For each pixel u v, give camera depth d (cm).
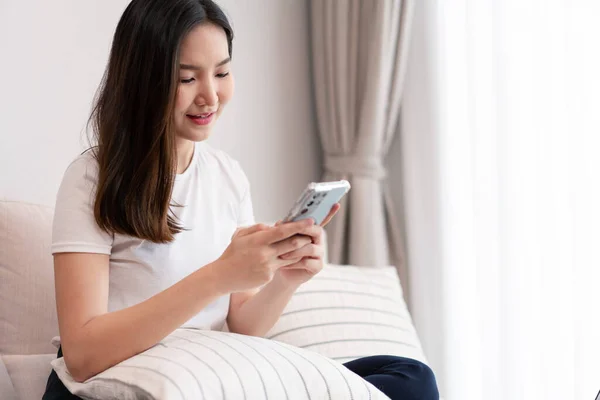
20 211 169
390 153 271
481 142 246
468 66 247
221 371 120
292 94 265
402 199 269
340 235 262
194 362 120
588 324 226
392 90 260
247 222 164
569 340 231
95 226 134
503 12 239
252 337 136
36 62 192
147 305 125
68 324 128
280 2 260
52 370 146
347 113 262
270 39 257
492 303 246
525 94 237
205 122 139
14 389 155
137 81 133
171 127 135
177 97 134
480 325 248
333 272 198
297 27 267
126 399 118
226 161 163
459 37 252
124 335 124
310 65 273
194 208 149
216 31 136
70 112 200
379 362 147
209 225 151
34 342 163
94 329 125
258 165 254
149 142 134
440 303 257
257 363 124
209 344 127
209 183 155
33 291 164
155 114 133
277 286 150
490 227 246
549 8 231
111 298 139
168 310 124
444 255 256
